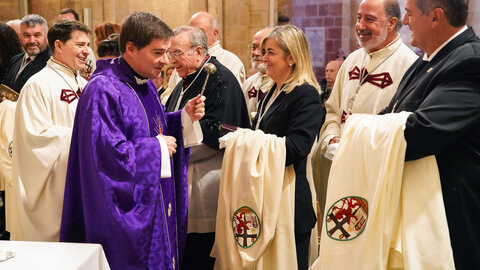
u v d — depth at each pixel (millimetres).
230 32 7484
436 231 2412
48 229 3643
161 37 2869
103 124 2717
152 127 3006
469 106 2355
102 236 2699
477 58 2354
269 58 3432
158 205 2926
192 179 3740
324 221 2727
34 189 3619
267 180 3268
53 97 3707
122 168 2686
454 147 2469
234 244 3330
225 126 3537
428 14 2572
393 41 3768
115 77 2869
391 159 2488
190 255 3854
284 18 8250
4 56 5406
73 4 7527
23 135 3619
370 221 2510
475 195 2447
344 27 8883
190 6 7406
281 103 3408
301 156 3250
